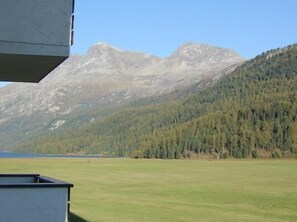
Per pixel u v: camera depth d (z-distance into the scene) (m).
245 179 56.06
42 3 10.34
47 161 106.69
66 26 10.42
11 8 10.19
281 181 52.59
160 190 40.22
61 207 10.09
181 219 22.81
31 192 9.95
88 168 79.44
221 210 26.77
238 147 158.50
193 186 45.00
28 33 10.23
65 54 10.38
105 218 22.39
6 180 14.09
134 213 24.55
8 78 13.72
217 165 100.31
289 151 154.50
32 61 10.90
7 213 9.80
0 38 10.09
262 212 26.14
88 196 34.31
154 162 115.81
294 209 27.64
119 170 74.81
